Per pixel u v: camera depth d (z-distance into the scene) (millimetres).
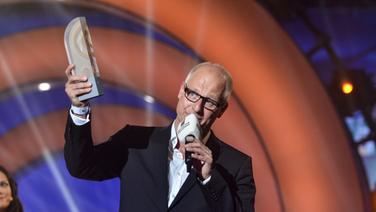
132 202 9164
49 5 22344
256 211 21578
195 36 20359
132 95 25312
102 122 25891
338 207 20891
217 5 20234
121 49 22000
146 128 9766
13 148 25438
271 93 20656
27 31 21844
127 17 20672
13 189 14273
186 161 8664
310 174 20844
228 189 8906
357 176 21031
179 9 20156
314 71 20750
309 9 33781
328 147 20875
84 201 29062
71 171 9180
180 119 9289
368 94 25062
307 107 20781
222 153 9625
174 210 9016
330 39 25266
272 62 20578
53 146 26031
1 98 23297
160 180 9141
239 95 20656
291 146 20859
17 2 21938
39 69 22484
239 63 20484
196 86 9133
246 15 20406
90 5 20938
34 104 25109
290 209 20938
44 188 27906
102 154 9391
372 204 21516
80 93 8422
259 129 20844
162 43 21984
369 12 34000
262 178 21391
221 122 21469
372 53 34719
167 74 22266
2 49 21812
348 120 32094
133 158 9406
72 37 8508
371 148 33719
